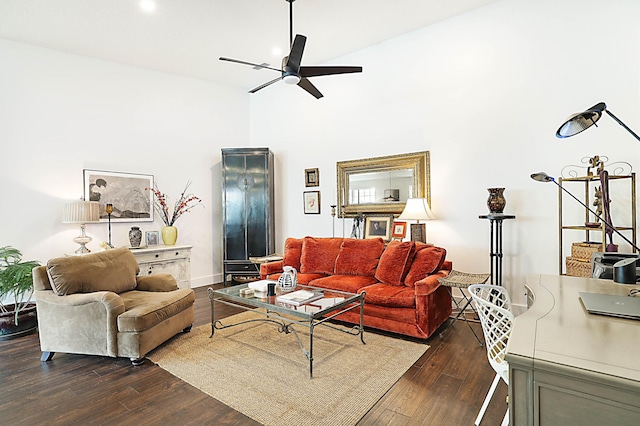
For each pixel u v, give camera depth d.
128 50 4.50
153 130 5.20
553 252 3.50
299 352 2.88
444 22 4.14
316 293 3.14
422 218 3.86
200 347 3.01
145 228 5.08
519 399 0.99
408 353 2.84
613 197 3.18
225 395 2.24
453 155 4.11
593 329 1.20
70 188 4.40
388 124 4.64
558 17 3.46
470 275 3.37
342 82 5.11
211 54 4.74
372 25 4.18
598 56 3.26
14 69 4.03
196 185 5.68
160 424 1.96
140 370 2.61
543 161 3.55
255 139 6.34
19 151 4.04
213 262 5.88
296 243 4.49
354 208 4.96
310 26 4.12
